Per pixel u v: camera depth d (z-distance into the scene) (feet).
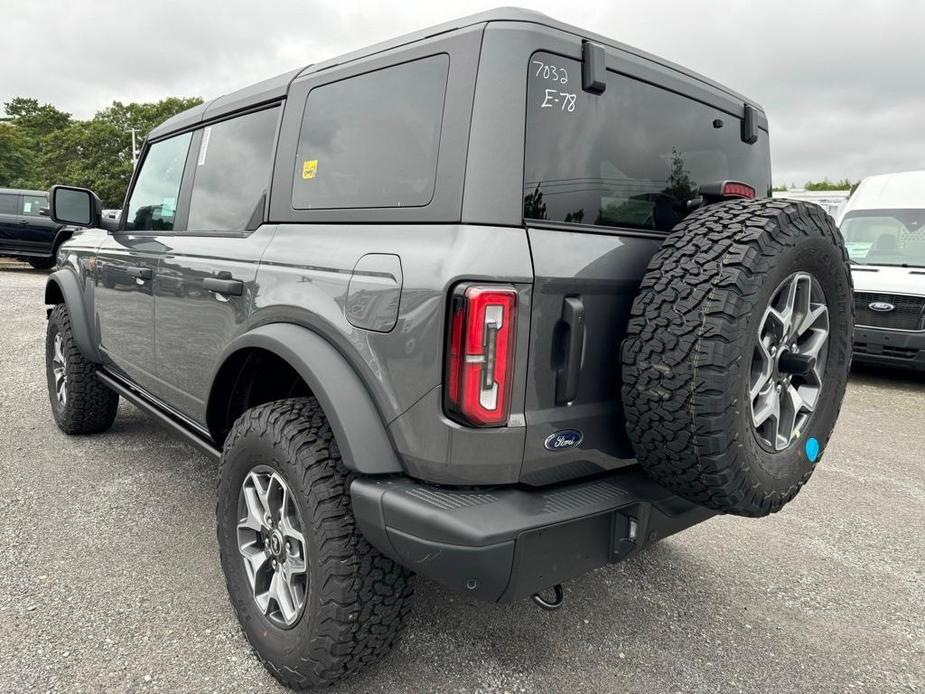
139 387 11.07
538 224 5.69
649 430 5.77
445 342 5.33
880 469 15.05
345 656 6.17
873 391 23.72
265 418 6.59
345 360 6.12
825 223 6.23
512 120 5.53
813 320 6.58
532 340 5.48
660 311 5.64
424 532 5.34
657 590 9.16
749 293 5.41
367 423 5.79
